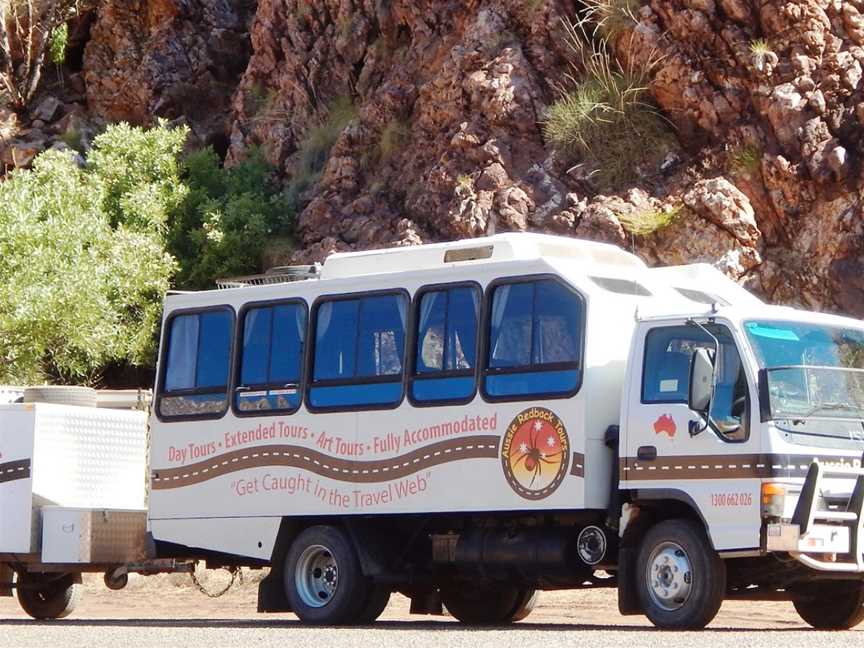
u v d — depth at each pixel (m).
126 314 37.34
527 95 33.66
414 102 36.56
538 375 17.17
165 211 38.91
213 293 20.34
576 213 31.62
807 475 15.51
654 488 16.22
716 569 15.84
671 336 16.45
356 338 18.88
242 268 37.62
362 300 18.91
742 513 15.53
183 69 45.72
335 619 18.59
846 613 17.80
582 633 15.62
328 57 40.03
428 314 18.28
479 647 13.46
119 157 40.00
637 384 16.53
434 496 17.86
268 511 19.36
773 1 31.16
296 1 40.97
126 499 22.62
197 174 40.22
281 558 19.36
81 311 35.00
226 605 26.44
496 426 17.42
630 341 16.95
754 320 16.16
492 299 17.73
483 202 32.41
